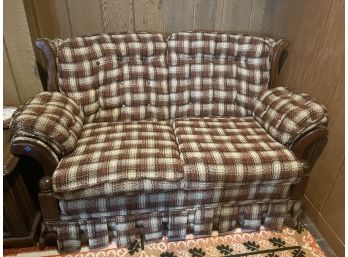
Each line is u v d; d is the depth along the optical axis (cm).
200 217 138
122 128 158
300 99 149
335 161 140
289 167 130
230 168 126
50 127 124
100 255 136
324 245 145
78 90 160
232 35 174
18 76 168
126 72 167
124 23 183
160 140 145
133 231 137
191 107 177
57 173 119
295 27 170
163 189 125
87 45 160
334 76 139
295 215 149
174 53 171
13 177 123
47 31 177
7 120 147
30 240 138
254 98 175
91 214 130
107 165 122
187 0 181
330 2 141
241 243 144
